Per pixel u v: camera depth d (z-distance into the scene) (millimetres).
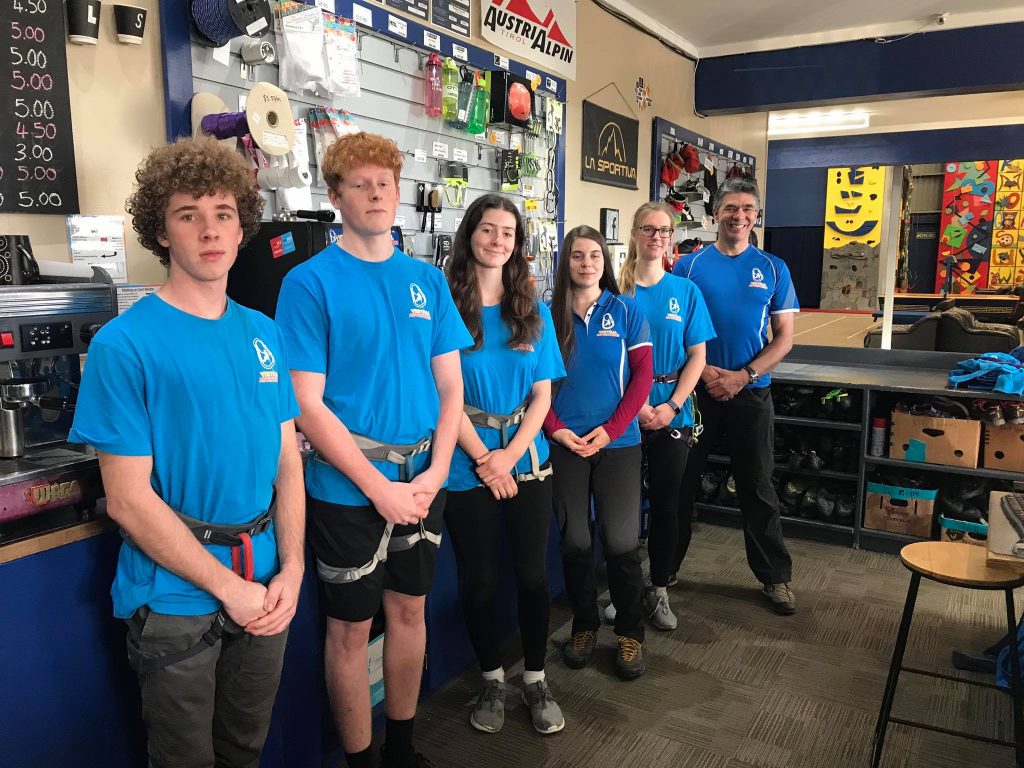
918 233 12727
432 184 3225
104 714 1567
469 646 2756
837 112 7559
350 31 2658
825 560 3863
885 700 2150
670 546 3029
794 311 3148
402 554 1904
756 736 2373
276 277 2086
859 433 4113
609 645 2947
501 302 2248
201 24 2152
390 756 2107
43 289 1606
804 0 4809
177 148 1359
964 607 3291
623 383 2578
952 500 3816
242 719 1548
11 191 1863
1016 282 12094
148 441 1333
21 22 1852
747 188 3113
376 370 1766
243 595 1424
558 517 2648
